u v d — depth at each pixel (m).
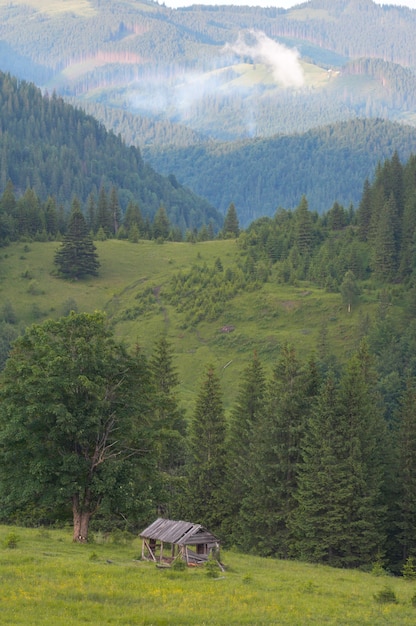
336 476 73.88
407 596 44.75
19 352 63.06
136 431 61.97
